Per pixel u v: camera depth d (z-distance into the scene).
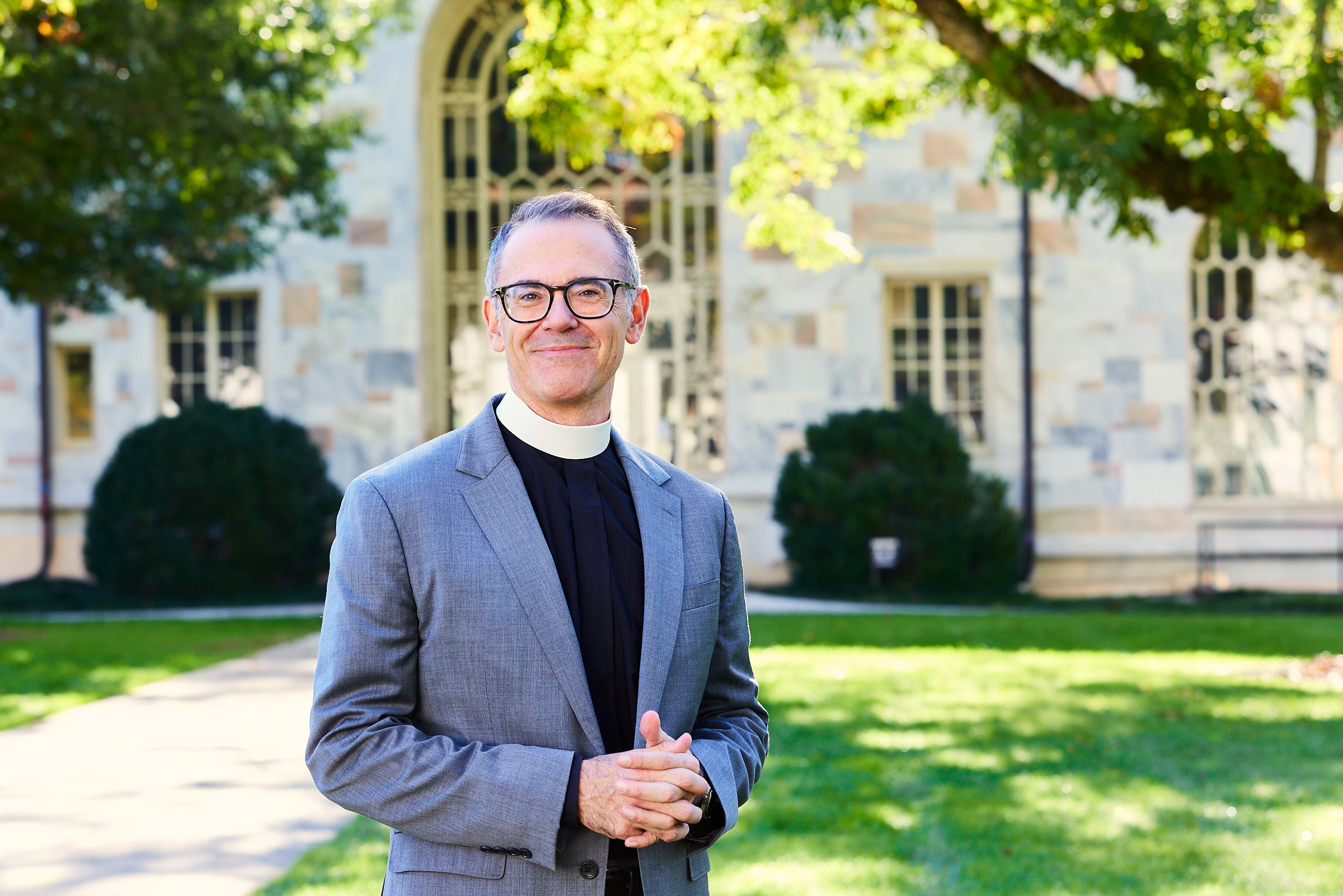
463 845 1.94
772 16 9.96
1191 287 18.03
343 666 1.97
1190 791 5.55
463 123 18.77
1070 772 5.91
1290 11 10.69
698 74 12.09
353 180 17.95
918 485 16.08
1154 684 8.55
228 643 11.39
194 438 16.28
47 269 13.44
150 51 11.11
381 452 17.89
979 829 4.97
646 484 2.24
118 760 6.43
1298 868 4.45
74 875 4.51
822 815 5.17
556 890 1.94
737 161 17.84
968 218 17.61
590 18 10.97
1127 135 8.61
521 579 2.02
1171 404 17.52
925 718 7.28
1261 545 17.42
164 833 5.09
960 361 18.05
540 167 18.73
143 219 13.49
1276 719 7.20
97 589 16.58
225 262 14.85
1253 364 18.03
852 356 17.62
